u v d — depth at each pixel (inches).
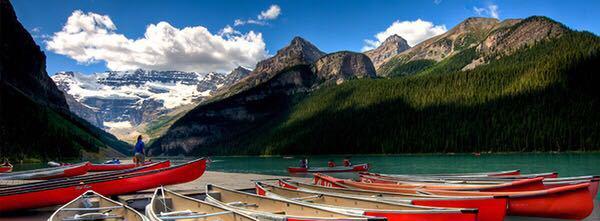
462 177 686.5
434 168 2509.8
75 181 550.6
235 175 1058.1
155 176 617.0
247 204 447.8
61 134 5275.6
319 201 469.7
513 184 496.4
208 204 404.5
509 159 3356.3
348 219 301.9
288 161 4628.4
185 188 709.9
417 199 422.6
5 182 1006.4
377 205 404.8
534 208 408.5
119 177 589.9
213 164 4298.7
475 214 321.7
